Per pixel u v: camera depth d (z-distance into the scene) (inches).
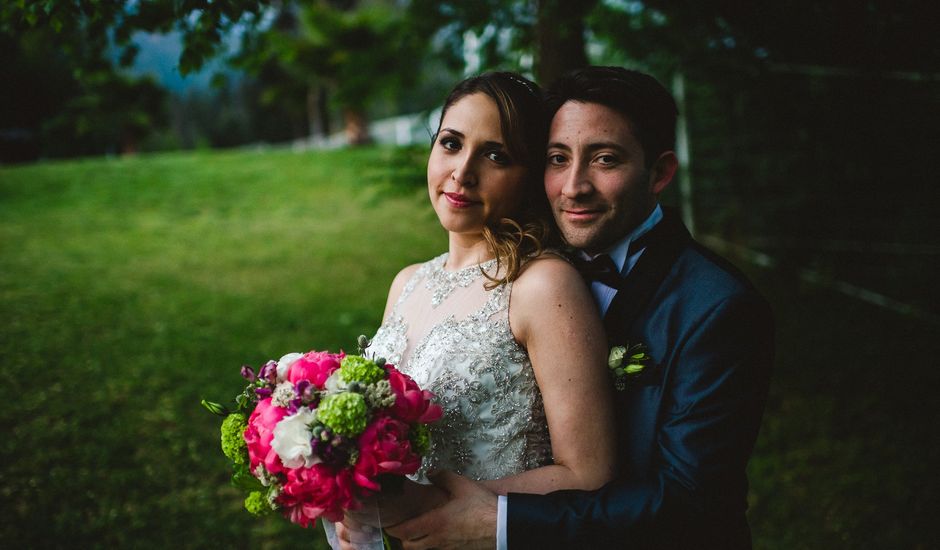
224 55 138.3
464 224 66.4
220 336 242.4
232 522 136.6
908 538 129.0
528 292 62.0
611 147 59.4
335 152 705.0
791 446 164.1
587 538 53.1
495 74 66.1
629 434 59.1
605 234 61.7
